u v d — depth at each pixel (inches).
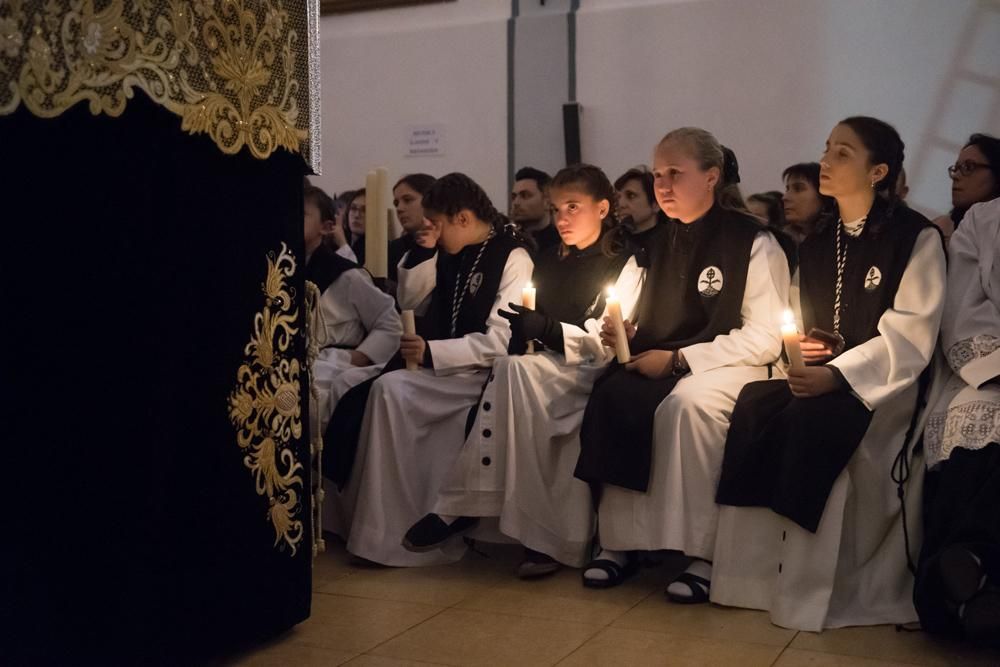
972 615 106.3
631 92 264.4
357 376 164.4
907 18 238.8
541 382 145.6
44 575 89.7
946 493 115.1
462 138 281.7
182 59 96.1
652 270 146.5
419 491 152.8
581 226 154.9
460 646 111.5
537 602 129.3
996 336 121.0
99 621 92.9
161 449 96.5
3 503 87.4
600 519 138.7
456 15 281.4
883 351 124.8
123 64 90.0
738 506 125.9
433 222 166.6
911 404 127.5
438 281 169.2
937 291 126.0
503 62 276.2
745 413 127.9
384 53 288.0
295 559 114.7
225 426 104.6
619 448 134.6
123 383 94.0
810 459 120.3
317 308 122.0
